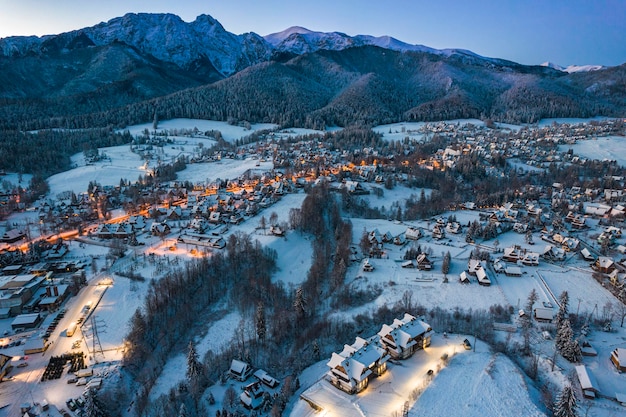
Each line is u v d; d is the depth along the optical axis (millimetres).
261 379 109000
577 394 99812
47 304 138875
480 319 129875
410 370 109688
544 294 144125
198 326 133375
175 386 107438
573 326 126125
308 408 99188
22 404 99375
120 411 101062
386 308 135750
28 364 114375
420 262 164500
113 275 161625
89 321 133125
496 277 157375
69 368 112188
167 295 138750
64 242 198125
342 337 125625
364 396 101062
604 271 159250
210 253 177125
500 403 96438
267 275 157625
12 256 176625
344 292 147375
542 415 93562
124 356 115625
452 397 98500
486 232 197250
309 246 192250
